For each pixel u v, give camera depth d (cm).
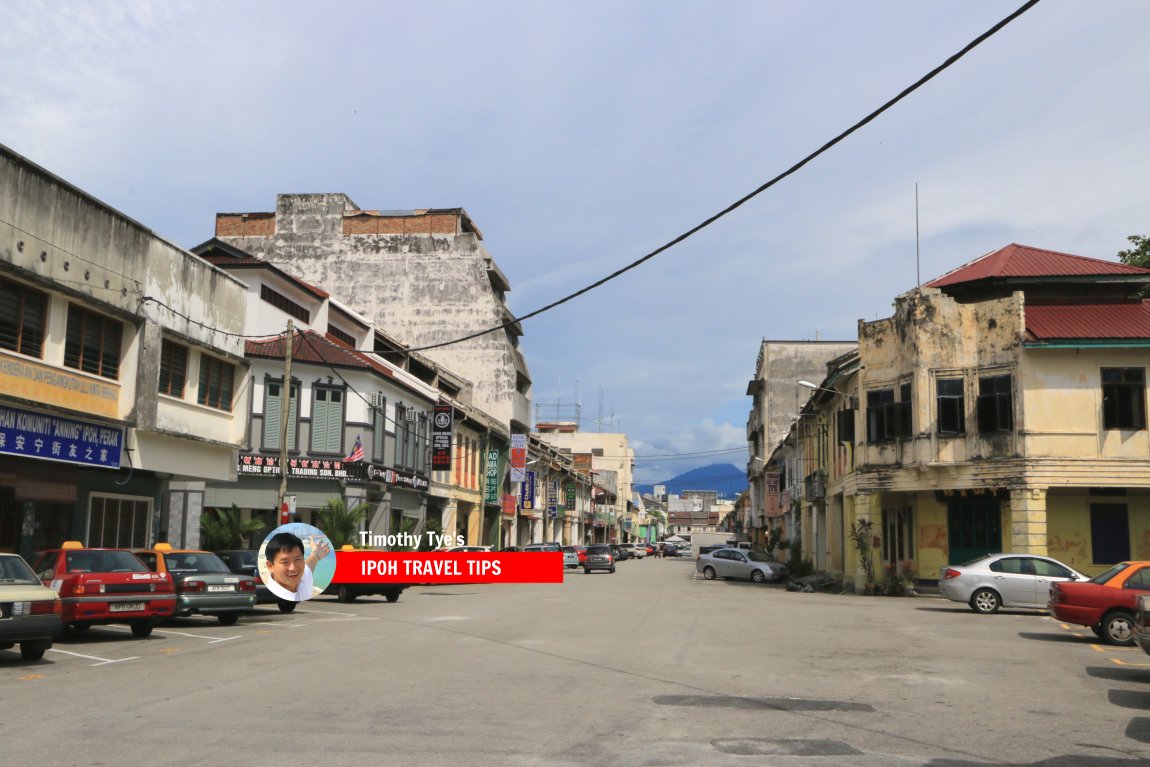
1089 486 2881
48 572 1606
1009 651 1498
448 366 5644
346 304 5459
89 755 741
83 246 2019
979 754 768
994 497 3178
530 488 6231
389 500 3912
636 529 14062
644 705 973
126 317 2177
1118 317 3055
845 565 3631
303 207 5534
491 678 1161
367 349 4484
